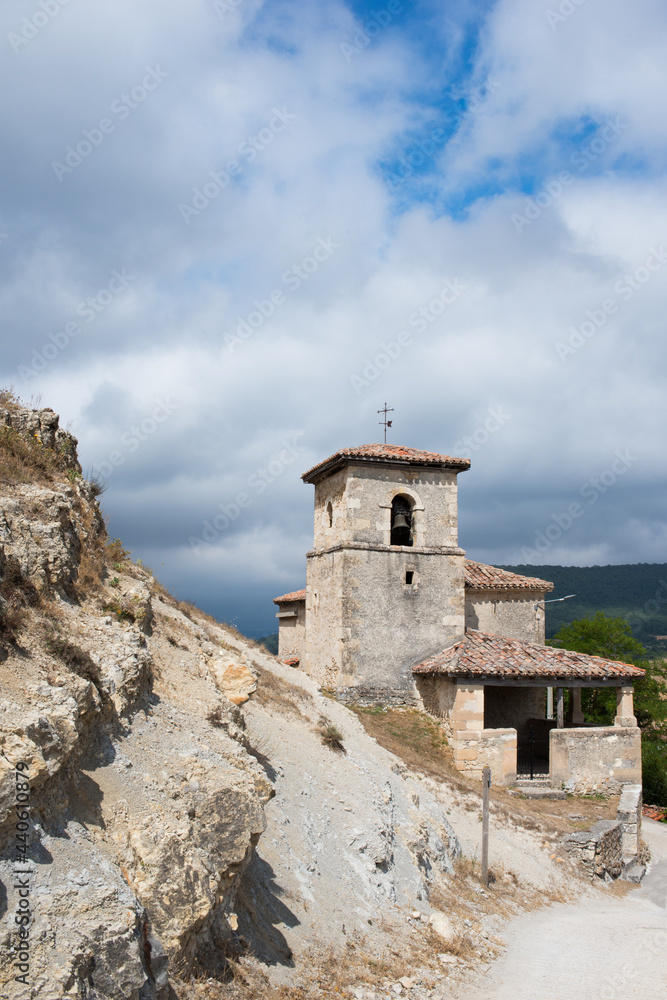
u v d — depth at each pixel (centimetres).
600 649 4325
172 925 740
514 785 2450
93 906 641
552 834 2092
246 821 913
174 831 799
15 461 1198
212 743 1080
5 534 979
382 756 2080
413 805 1800
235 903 980
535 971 1301
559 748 2520
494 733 2452
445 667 2489
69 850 679
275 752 1552
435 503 2861
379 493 2791
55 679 809
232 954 878
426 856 1647
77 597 1105
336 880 1300
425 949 1259
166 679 1195
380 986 1054
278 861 1207
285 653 3822
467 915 1513
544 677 2539
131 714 970
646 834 2662
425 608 2778
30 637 858
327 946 1092
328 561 2858
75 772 787
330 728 1886
